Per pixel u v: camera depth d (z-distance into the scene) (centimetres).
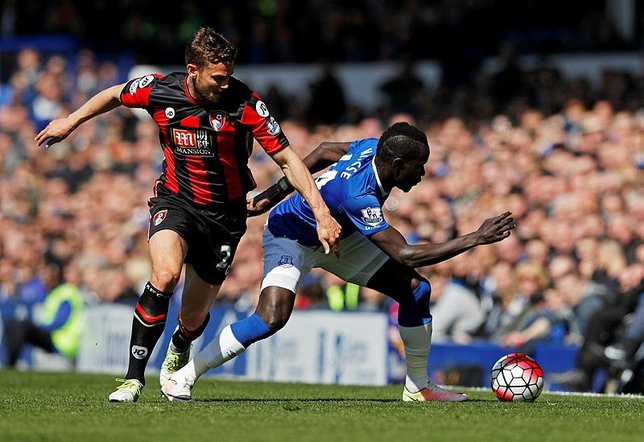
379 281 2230
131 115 6862
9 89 7256
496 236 1970
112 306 4469
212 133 2012
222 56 1933
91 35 7312
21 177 6694
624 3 6519
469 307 4044
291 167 2017
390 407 2003
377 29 6762
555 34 6462
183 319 2211
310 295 4469
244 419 1739
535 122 5562
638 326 3272
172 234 2030
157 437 1515
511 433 1597
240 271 5103
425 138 2092
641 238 4369
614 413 1936
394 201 5238
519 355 2270
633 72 6019
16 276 5706
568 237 4616
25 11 7650
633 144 5175
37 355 4781
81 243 6069
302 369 3919
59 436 1521
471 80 6381
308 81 6688
